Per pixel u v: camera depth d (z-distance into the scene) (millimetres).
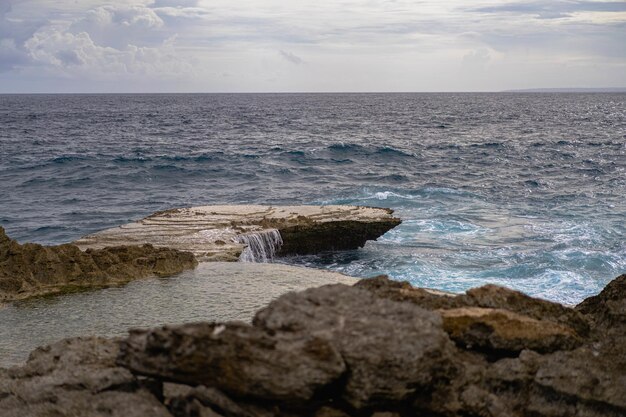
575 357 6676
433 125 101375
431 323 6371
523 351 6816
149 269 17359
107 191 41156
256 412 5867
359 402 5949
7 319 13531
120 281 16469
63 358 7469
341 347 6043
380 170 48188
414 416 6320
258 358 5820
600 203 33531
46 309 14148
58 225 31734
